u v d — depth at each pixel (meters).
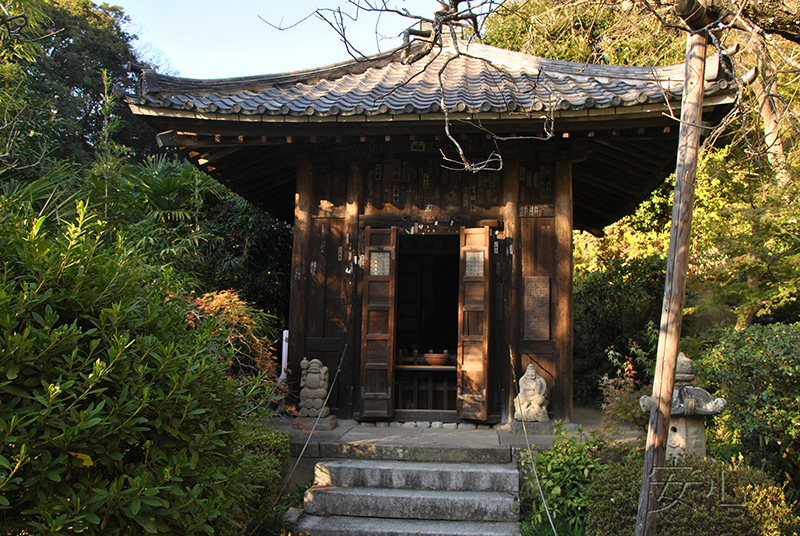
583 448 4.35
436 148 6.09
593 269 12.21
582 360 9.66
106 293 2.59
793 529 3.39
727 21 3.24
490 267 5.93
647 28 4.16
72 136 15.99
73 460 2.18
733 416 5.05
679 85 4.88
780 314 9.30
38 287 2.30
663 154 5.95
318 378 5.76
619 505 3.48
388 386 5.85
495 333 5.92
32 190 5.19
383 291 5.98
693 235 9.46
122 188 7.07
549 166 6.04
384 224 6.17
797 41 3.32
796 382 4.57
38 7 7.07
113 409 2.27
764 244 7.43
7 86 6.69
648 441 3.05
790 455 4.89
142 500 2.20
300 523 4.19
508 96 5.56
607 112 4.90
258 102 5.67
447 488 4.54
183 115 5.23
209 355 2.92
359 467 4.65
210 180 8.81
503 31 10.52
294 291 6.13
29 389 2.20
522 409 5.48
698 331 9.40
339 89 6.80
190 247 8.19
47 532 1.98
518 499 4.30
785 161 6.68
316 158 6.32
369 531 4.06
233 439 3.02
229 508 2.76
